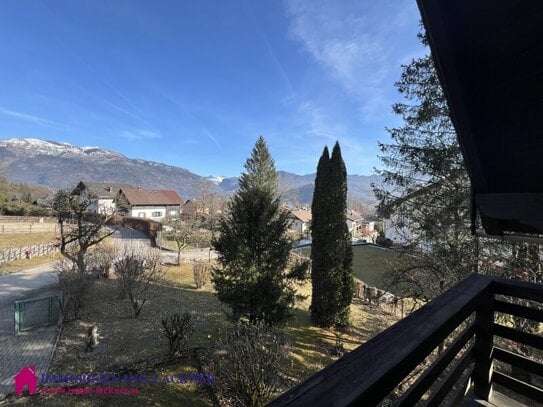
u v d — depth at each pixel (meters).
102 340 9.57
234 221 10.95
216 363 7.70
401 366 1.10
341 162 12.52
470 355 2.09
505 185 2.02
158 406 6.60
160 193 56.47
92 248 17.91
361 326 12.72
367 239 46.94
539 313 1.93
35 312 10.48
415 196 8.91
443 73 1.67
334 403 0.89
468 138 1.90
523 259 6.77
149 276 15.44
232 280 10.31
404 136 8.89
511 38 1.44
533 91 1.56
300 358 9.37
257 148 11.34
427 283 8.96
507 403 2.08
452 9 1.45
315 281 12.59
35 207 38.81
